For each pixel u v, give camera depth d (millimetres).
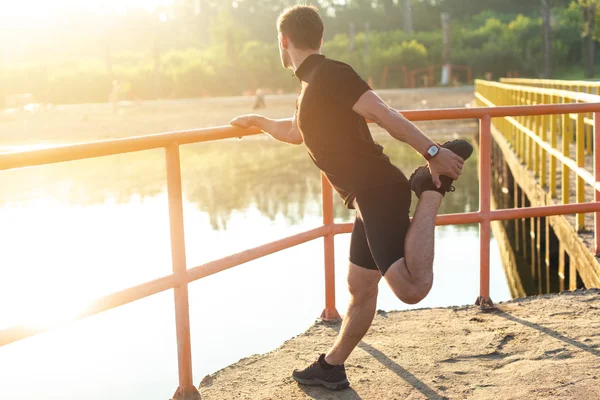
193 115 37781
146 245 11164
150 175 20156
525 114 4723
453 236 12320
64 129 33219
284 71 67688
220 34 80812
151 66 71125
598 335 4160
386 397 3533
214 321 7262
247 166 21719
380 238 2973
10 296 8406
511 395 3473
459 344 4172
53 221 13531
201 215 14133
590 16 48406
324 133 2963
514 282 9562
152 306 8133
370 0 107812
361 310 3480
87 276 9375
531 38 73438
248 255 3824
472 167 22156
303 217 13773
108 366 6059
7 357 6441
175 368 6016
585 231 6953
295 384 3744
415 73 66438
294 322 7188
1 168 2920
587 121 7461
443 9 104688
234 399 3619
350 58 67625
